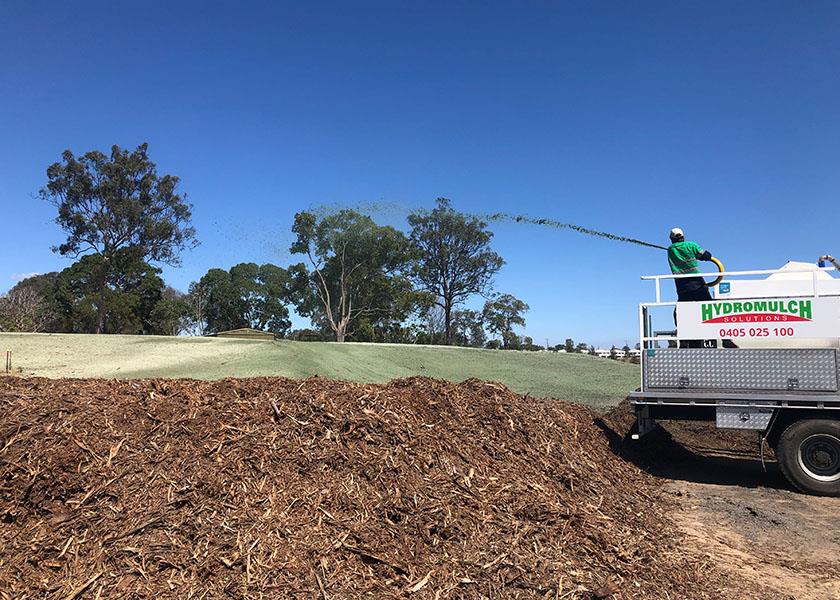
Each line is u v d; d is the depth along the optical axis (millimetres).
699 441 9383
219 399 4988
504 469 5043
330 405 5027
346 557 3400
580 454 6355
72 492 3727
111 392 5004
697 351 7012
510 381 12328
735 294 7094
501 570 3520
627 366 14953
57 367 11031
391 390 5809
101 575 3102
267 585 3098
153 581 3072
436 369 13477
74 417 4387
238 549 3322
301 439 4516
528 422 6266
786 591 3908
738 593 3836
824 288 6734
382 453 4516
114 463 3973
